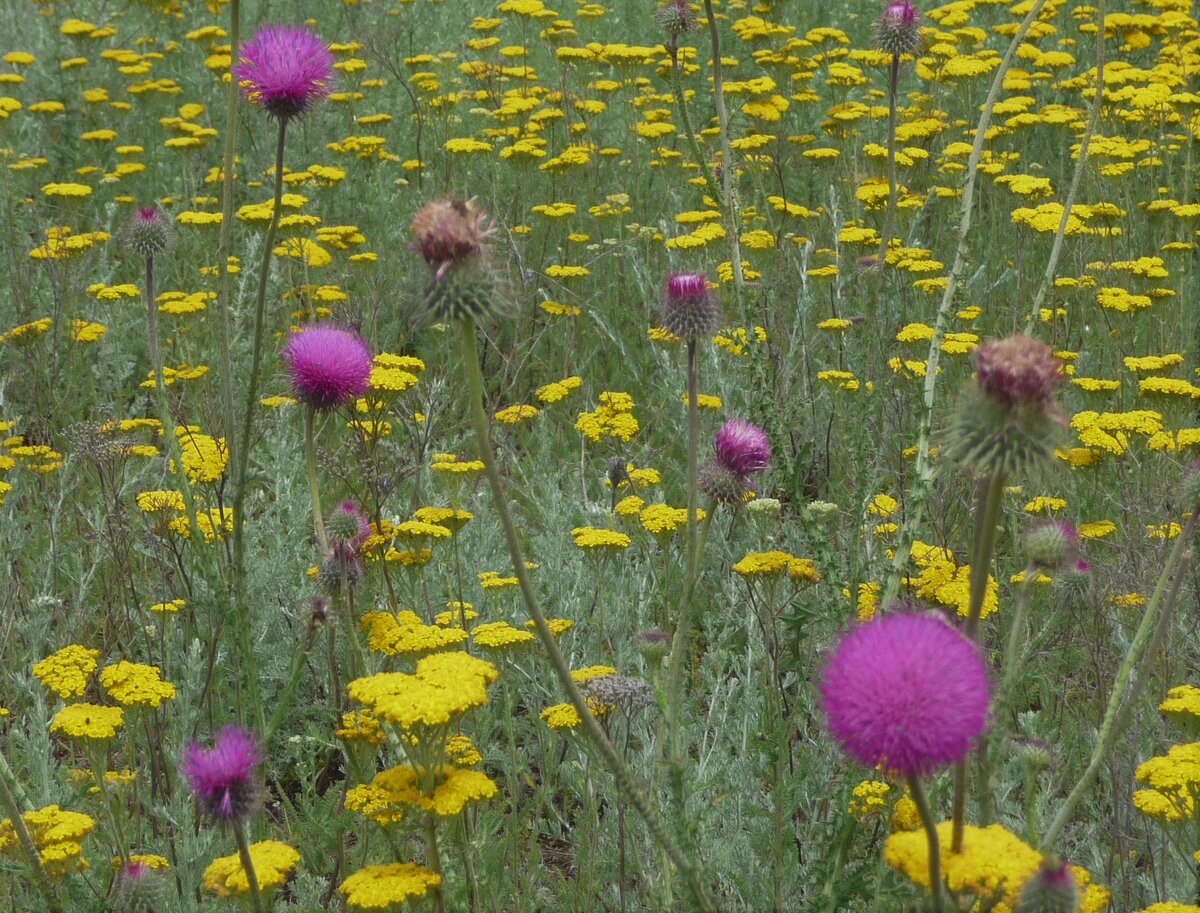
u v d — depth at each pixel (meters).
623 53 11.27
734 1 13.55
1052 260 4.34
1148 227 9.59
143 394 9.38
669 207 10.91
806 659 4.77
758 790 4.59
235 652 4.82
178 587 6.09
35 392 8.52
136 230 4.20
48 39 14.80
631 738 5.36
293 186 11.16
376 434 5.39
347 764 4.36
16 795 3.96
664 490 7.70
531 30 14.06
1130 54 12.17
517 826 4.56
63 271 8.94
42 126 13.30
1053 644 5.32
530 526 7.46
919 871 2.48
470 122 12.88
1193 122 9.99
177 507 5.20
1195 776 3.43
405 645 4.06
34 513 7.01
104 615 5.87
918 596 4.62
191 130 11.54
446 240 2.70
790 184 11.23
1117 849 4.32
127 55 13.37
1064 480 6.62
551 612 6.19
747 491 3.76
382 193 10.24
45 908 3.94
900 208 9.45
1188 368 7.99
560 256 10.17
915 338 6.98
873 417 6.40
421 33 14.45
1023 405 2.45
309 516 6.63
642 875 4.34
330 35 14.39
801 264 8.35
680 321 3.57
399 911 3.35
